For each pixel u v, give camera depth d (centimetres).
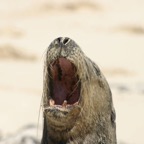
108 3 18762
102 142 2331
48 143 2272
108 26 16138
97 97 2319
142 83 9075
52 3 18188
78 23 16638
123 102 7638
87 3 18288
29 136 4581
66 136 2228
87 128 2264
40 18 17150
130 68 10850
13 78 9675
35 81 9462
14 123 6525
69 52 2138
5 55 11681
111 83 9144
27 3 18600
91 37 14825
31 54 11838
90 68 2281
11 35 14300
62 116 2111
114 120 2459
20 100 7856
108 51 12950
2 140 4741
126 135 6012
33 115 7038
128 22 16188
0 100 7819
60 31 15562
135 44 13838
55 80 2203
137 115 6981
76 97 2244
